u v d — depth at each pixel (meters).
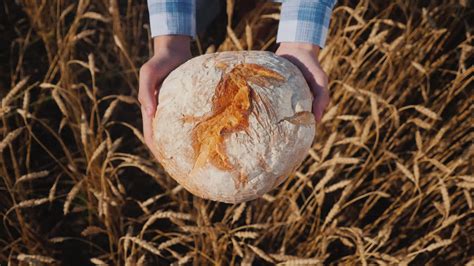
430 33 1.36
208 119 0.89
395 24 1.38
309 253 1.23
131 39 1.63
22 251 1.30
